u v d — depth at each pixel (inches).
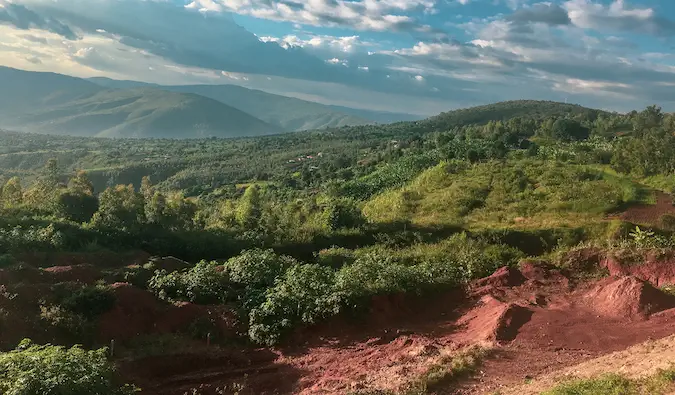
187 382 489.1
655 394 311.3
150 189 1514.5
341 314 614.2
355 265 720.3
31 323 502.9
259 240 954.7
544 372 444.8
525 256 890.7
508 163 1665.8
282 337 583.2
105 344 521.3
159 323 580.1
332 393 438.0
